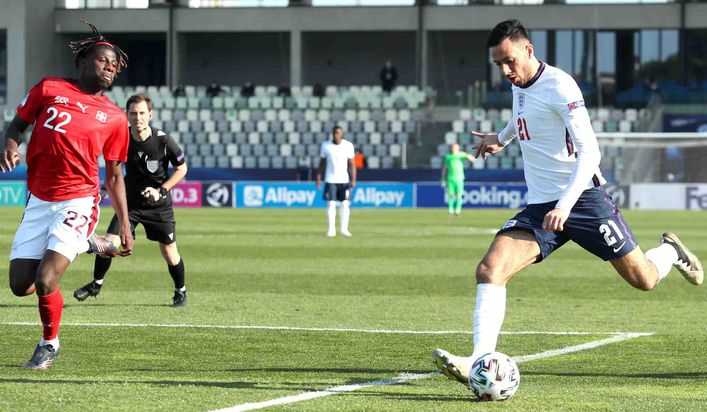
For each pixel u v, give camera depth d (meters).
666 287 36.31
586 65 136.12
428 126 127.56
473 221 82.06
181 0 138.12
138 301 31.17
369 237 62.41
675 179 118.00
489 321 17.20
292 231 67.75
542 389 17.80
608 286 36.59
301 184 110.75
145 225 29.42
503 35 18.03
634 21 133.62
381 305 30.81
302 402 16.44
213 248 52.97
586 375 19.39
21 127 19.53
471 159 92.25
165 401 16.42
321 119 130.62
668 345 23.20
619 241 18.48
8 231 64.69
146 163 29.27
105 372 19.14
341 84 149.00
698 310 30.02
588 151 17.69
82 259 45.19
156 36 152.00
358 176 114.44
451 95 130.88
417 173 113.81
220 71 151.12
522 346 23.00
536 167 18.50
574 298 32.97
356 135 129.75
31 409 15.71
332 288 35.47
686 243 58.97
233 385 17.91
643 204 111.06
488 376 16.41
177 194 112.19
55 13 137.12
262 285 36.22
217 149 131.12
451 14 134.50
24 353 21.27
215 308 29.62
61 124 19.14
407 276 39.81
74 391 17.14
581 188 17.59
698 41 137.62
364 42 148.25
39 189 19.41
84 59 19.52
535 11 134.00
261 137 131.38
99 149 19.55
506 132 21.08
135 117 28.97
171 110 132.50
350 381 18.50
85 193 19.58
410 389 17.73
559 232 18.38
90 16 137.12
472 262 46.09
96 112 19.44
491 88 145.00
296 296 33.03
